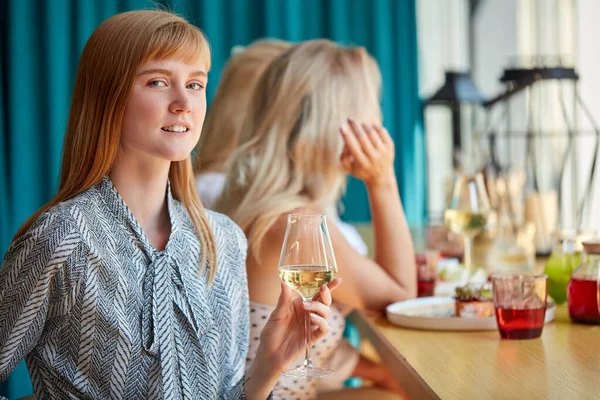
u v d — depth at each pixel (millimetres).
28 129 4445
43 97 4477
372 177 2051
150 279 1254
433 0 5223
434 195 5191
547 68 2912
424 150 5172
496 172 3334
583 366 1391
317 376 1365
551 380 1308
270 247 1904
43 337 1219
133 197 1300
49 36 4449
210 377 1312
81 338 1204
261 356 1354
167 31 1251
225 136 2871
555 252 2041
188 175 1386
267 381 1343
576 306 1753
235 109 2865
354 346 1920
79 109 1280
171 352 1253
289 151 1990
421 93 5234
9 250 1209
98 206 1254
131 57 1237
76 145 1272
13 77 4418
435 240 2852
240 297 1438
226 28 4930
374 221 2070
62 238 1189
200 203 1394
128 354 1218
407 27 5133
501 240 2486
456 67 5215
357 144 2008
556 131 4363
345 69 2068
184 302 1289
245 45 4949
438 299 1995
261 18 4965
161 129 1254
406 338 1689
